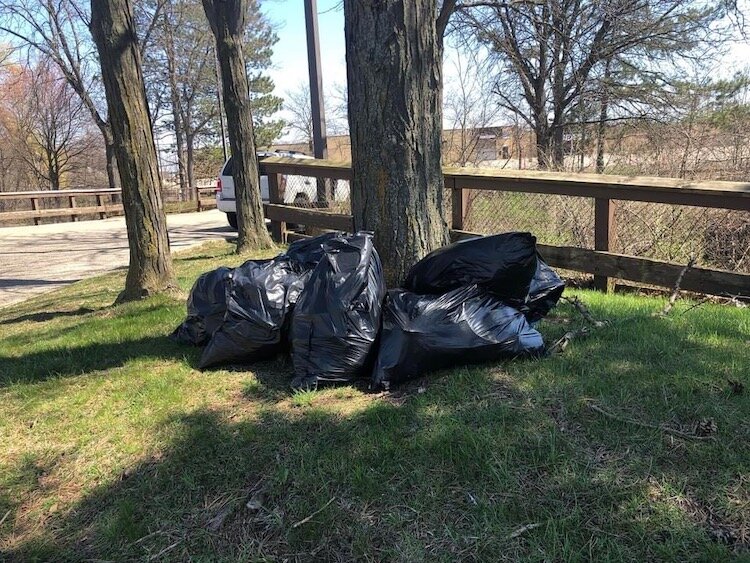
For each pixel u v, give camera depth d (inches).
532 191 224.5
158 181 232.2
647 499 83.6
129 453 108.4
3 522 93.5
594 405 106.7
